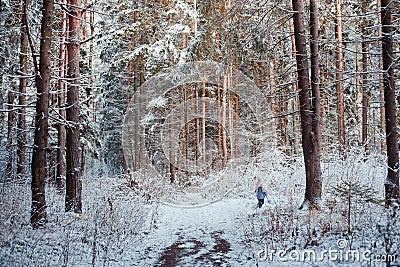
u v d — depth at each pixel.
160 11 20.11
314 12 10.61
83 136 21.05
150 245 8.65
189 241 9.13
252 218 10.41
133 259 7.36
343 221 7.84
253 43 11.37
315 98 10.41
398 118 17.30
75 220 9.13
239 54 11.88
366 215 8.07
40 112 8.84
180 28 19.19
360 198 8.76
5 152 15.75
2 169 14.33
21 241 6.77
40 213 8.38
